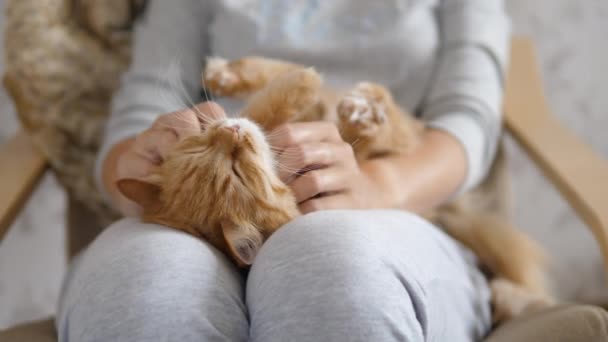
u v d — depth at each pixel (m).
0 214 0.95
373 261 0.62
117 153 1.06
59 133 1.26
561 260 1.96
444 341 0.70
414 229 0.76
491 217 1.19
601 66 1.83
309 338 0.57
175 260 0.64
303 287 0.60
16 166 1.13
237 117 0.86
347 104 0.91
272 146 0.81
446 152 1.05
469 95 1.17
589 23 1.79
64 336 0.67
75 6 1.34
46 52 1.27
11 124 1.68
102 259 0.67
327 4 1.21
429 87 1.25
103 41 1.35
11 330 0.79
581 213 0.95
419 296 0.64
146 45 1.26
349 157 0.83
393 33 1.19
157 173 0.83
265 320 0.61
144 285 0.61
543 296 1.04
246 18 1.19
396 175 0.95
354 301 0.58
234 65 0.98
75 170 1.28
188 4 1.28
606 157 1.89
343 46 1.19
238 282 0.70
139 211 0.95
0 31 1.60
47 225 1.77
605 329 0.68
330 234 0.64
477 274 0.97
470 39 1.24
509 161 1.91
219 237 0.76
